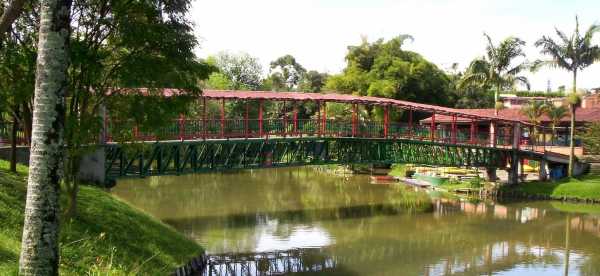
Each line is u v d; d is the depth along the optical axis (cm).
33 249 938
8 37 1642
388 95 6612
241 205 4016
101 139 2617
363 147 4069
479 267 2519
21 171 2233
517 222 3578
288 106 6962
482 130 6241
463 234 3222
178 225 3203
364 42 7425
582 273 2438
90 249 1702
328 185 5319
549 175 4819
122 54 1761
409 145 4306
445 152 4494
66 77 944
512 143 4831
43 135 929
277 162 3569
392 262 2578
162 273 1900
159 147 2964
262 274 2297
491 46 5381
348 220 3569
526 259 2681
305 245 2862
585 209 4019
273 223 3400
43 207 941
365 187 5184
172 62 1706
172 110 1814
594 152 5141
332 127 3903
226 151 3300
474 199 4488
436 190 4962
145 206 3784
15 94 1634
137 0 1666
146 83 1694
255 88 8219
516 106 8319
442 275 2375
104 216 2092
